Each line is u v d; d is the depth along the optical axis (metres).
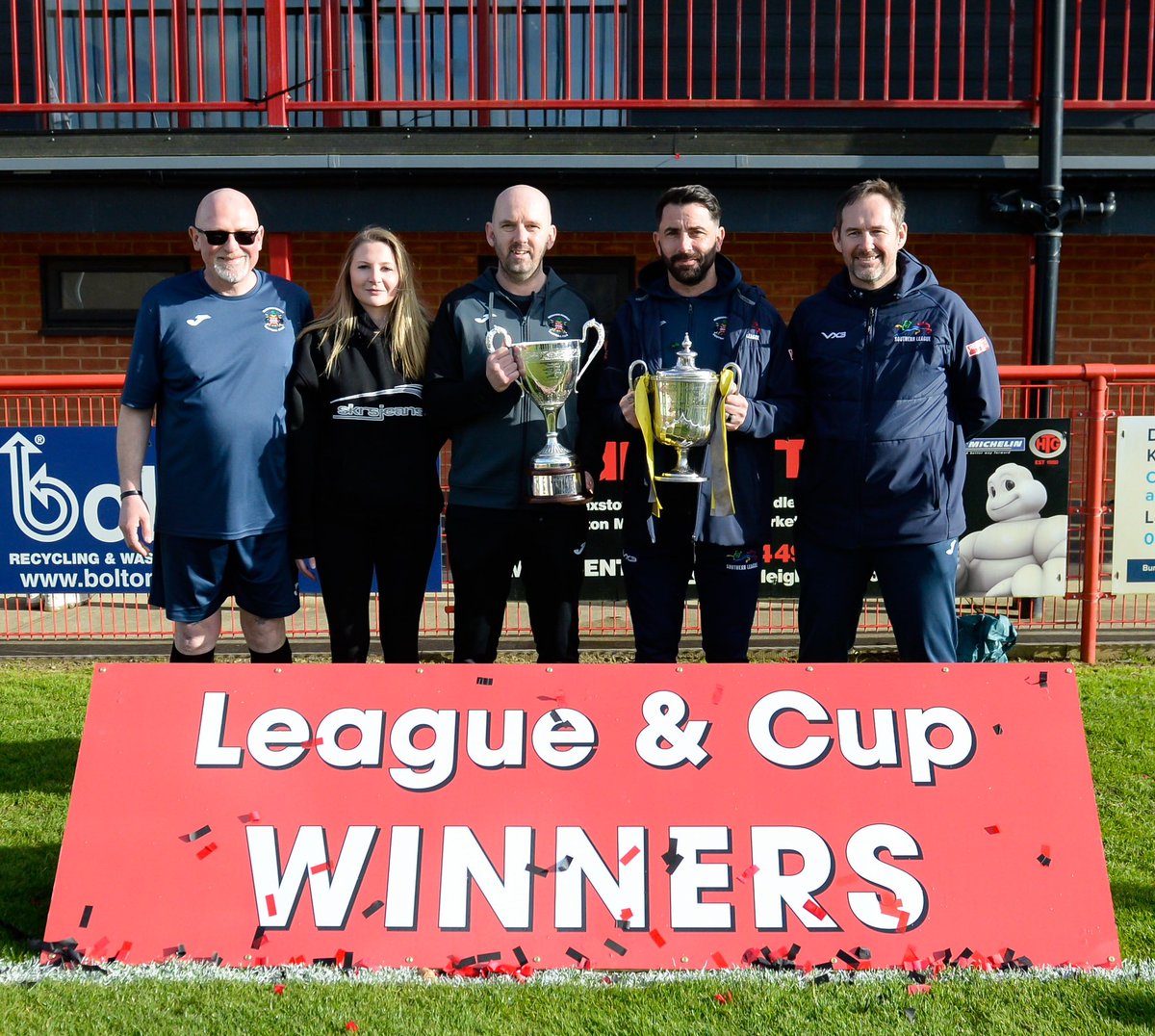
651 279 3.65
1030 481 5.52
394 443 3.54
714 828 2.85
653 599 3.58
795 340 3.58
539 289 3.61
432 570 5.79
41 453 5.61
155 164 6.48
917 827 2.85
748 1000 2.60
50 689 5.26
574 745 2.93
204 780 2.90
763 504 3.53
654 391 3.32
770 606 5.73
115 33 7.88
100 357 8.16
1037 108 6.44
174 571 3.56
